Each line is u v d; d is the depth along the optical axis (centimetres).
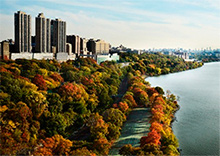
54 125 14825
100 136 14100
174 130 18500
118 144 14688
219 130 18625
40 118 15100
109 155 13162
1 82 16512
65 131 16138
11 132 12469
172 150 12469
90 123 15500
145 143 13088
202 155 14612
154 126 14638
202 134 17838
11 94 15875
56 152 11525
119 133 15475
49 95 17538
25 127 13188
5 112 13525
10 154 10662
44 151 10981
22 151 10975
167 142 13850
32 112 15012
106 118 16500
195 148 15500
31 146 11931
